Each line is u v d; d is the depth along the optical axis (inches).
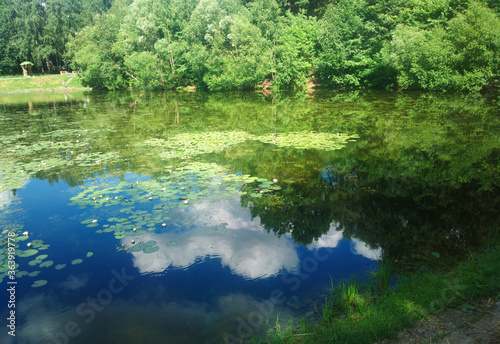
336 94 1014.4
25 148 454.9
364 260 182.7
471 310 125.0
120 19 1758.1
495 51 753.0
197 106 905.5
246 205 260.7
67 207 261.3
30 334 136.2
